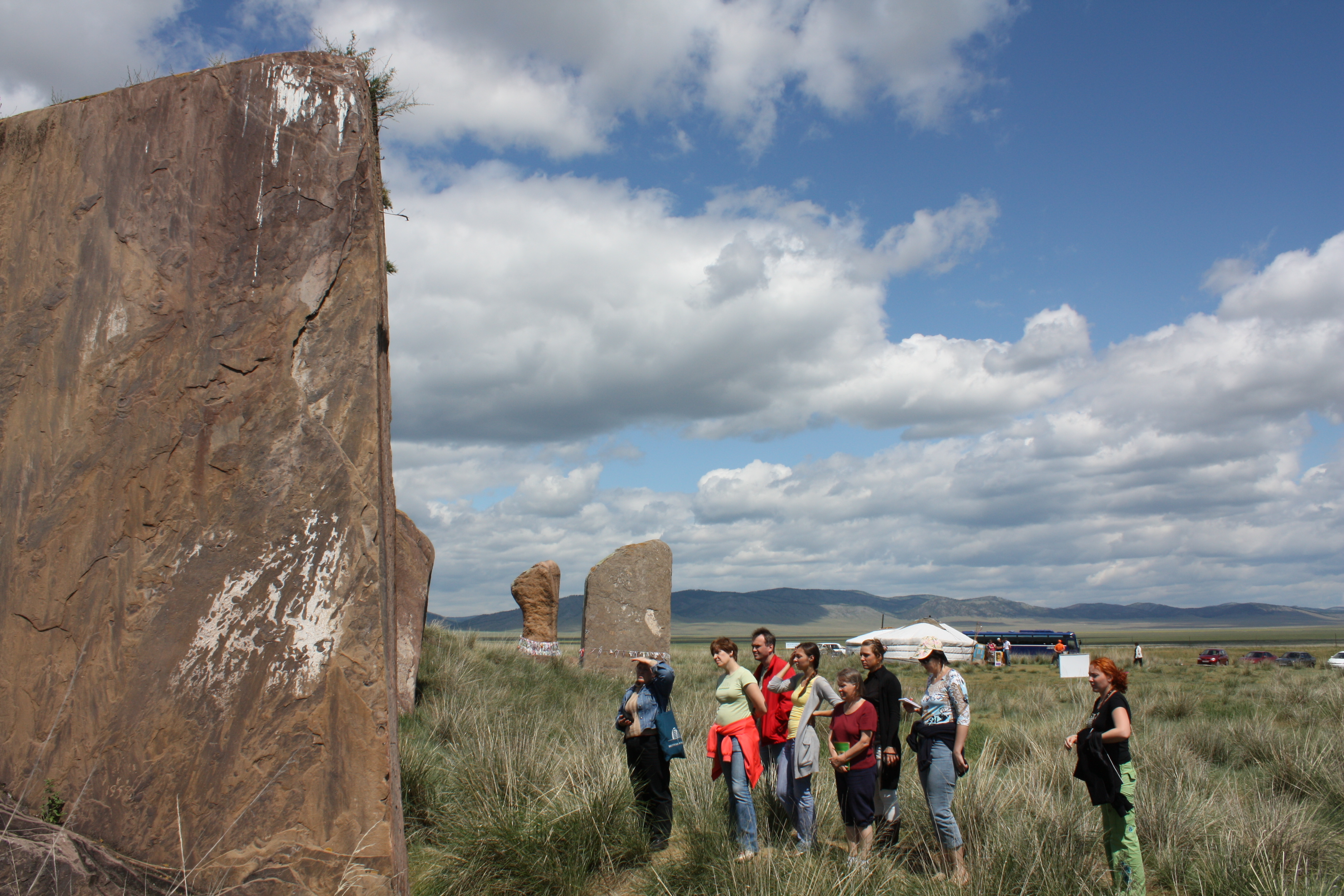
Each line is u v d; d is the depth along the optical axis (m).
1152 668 33.69
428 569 11.17
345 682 3.61
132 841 3.41
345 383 4.07
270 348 4.05
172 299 4.08
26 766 3.59
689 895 4.82
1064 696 18.41
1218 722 11.80
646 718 6.09
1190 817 6.32
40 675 3.70
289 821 3.44
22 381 4.05
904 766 7.80
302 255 4.17
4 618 3.79
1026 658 44.69
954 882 4.89
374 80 7.04
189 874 3.34
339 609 3.72
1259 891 4.95
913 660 40.53
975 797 6.36
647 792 6.05
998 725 13.55
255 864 3.38
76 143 4.30
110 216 4.20
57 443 3.97
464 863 5.02
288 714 3.57
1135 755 8.52
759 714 5.71
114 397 3.99
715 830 5.86
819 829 6.38
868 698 6.08
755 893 4.55
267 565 3.78
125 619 3.72
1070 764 7.98
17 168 4.31
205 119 4.29
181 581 3.76
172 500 3.87
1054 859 5.19
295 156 4.27
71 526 3.86
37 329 4.11
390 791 3.54
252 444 3.93
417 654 10.61
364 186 4.32
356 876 3.37
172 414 3.96
